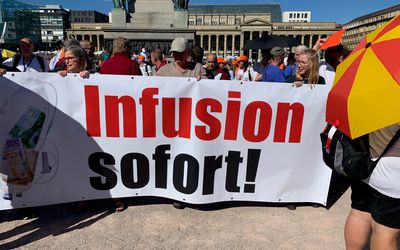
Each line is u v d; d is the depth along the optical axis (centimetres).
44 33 10194
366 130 181
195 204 379
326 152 220
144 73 1062
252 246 297
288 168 365
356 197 233
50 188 343
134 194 362
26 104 323
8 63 561
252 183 366
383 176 196
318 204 384
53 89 327
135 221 338
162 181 362
